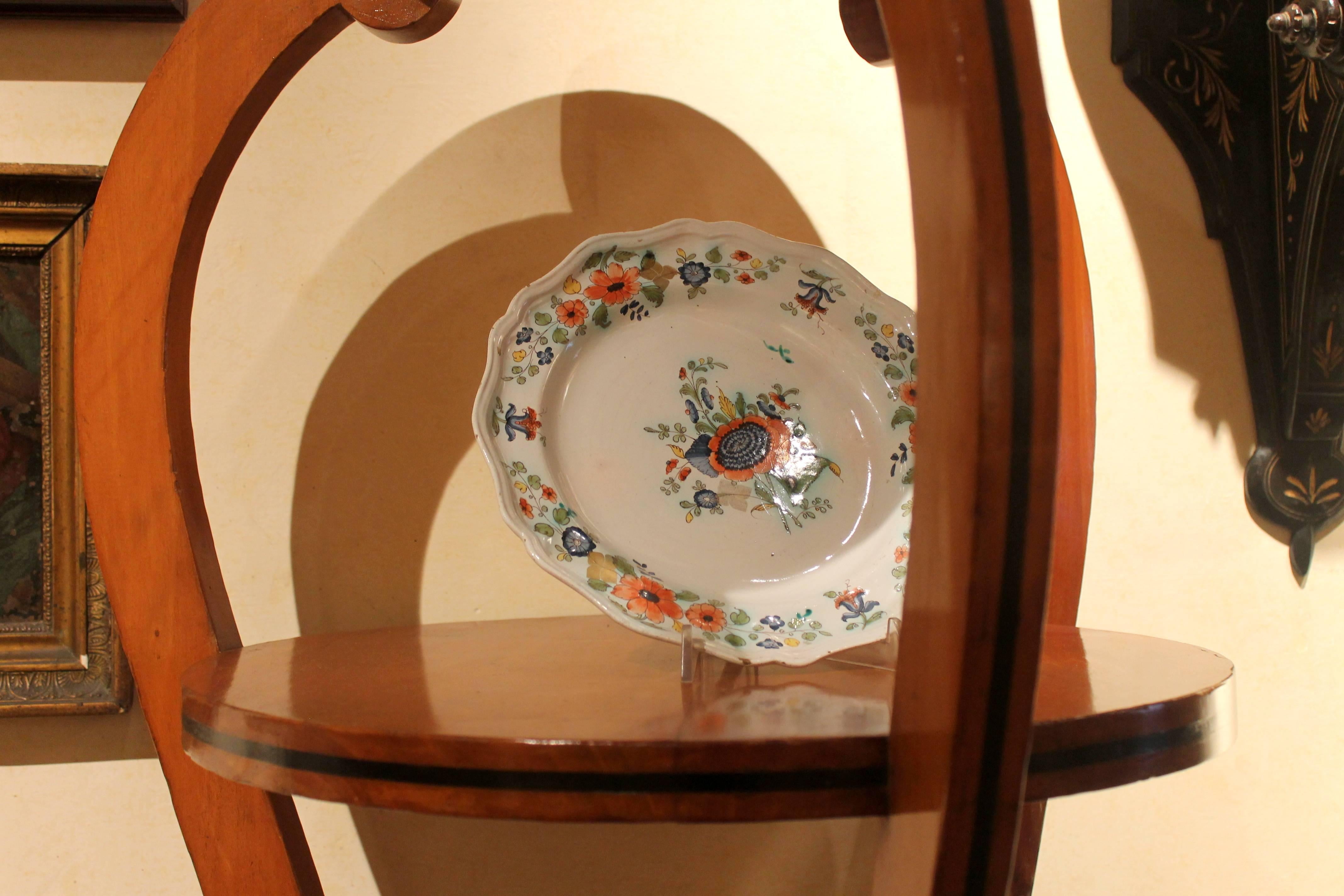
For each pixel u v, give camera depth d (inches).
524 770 11.8
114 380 19.0
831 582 18.7
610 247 19.6
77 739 24.3
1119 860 27.6
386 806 12.1
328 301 25.2
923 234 11.1
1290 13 23.0
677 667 17.8
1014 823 10.2
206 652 19.1
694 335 20.6
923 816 10.7
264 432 24.9
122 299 19.0
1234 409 28.0
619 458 19.7
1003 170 9.7
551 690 15.5
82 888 24.3
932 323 10.9
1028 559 9.7
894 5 11.7
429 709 13.8
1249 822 28.1
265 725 13.2
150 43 24.7
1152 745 13.1
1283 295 26.9
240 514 24.7
